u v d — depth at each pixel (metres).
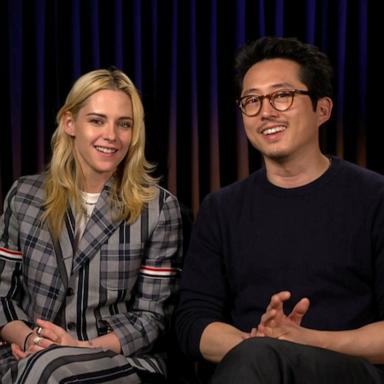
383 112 2.92
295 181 2.08
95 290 2.27
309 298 2.01
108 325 2.29
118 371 2.05
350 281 2.01
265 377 1.57
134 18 2.74
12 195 2.37
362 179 2.06
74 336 2.26
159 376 2.24
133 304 2.38
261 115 2.03
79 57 2.72
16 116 2.69
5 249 2.34
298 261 2.03
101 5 2.75
